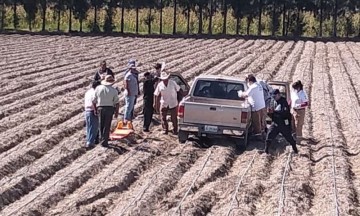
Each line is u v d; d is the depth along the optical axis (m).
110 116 20.00
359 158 20.33
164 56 52.66
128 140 21.06
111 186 16.17
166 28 89.38
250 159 19.55
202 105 20.44
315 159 19.89
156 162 19.05
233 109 20.28
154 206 14.90
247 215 14.37
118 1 85.38
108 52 55.38
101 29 87.62
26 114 24.97
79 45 62.28
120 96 29.84
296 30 86.50
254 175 17.62
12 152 18.94
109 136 20.86
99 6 86.12
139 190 16.03
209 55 54.31
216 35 81.88
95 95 19.89
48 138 20.83
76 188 16.39
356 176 18.28
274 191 16.22
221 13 90.69
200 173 17.70
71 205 14.74
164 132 22.41
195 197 15.45
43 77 37.00
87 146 20.09
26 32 78.75
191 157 19.45
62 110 26.03
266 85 22.58
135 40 71.25
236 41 73.19
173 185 16.72
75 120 24.25
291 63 50.31
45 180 16.94
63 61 46.75
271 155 20.12
